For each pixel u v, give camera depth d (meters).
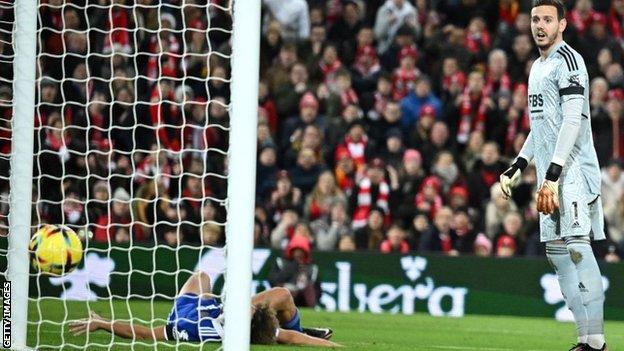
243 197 22.22
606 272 43.03
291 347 26.69
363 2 56.47
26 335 24.88
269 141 49.97
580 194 23.22
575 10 55.59
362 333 33.94
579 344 23.81
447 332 35.69
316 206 47.09
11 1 29.75
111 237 42.22
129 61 45.03
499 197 46.78
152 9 45.69
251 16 22.30
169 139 45.31
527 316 43.09
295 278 42.31
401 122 52.34
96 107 43.81
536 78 23.55
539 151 23.70
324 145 50.34
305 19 54.41
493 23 57.53
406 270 43.22
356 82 53.28
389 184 48.28
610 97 53.38
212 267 40.97
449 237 46.31
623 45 57.00
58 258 24.80
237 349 22.19
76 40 42.91
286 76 52.66
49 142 41.56
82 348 24.86
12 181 24.52
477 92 52.47
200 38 47.69
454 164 49.44
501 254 45.94
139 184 44.12
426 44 55.28
